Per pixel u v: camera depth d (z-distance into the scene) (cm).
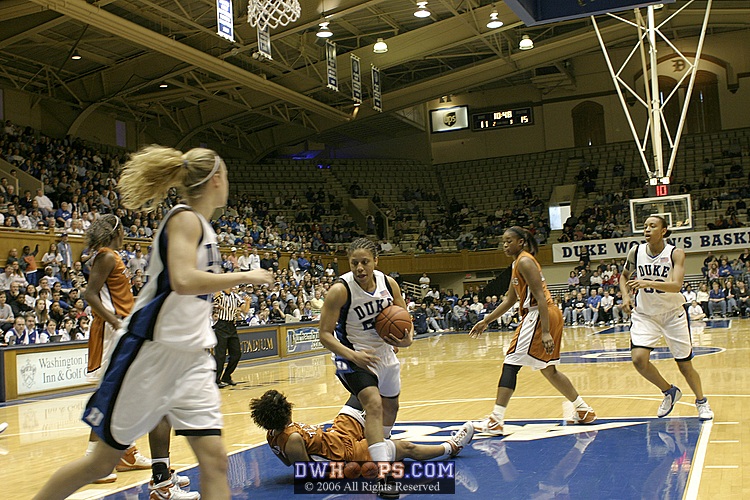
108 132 2533
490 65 2570
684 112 1692
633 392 732
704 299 2156
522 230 553
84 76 2244
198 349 267
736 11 2348
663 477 377
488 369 1116
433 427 576
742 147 2989
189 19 1741
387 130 3403
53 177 1941
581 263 2608
